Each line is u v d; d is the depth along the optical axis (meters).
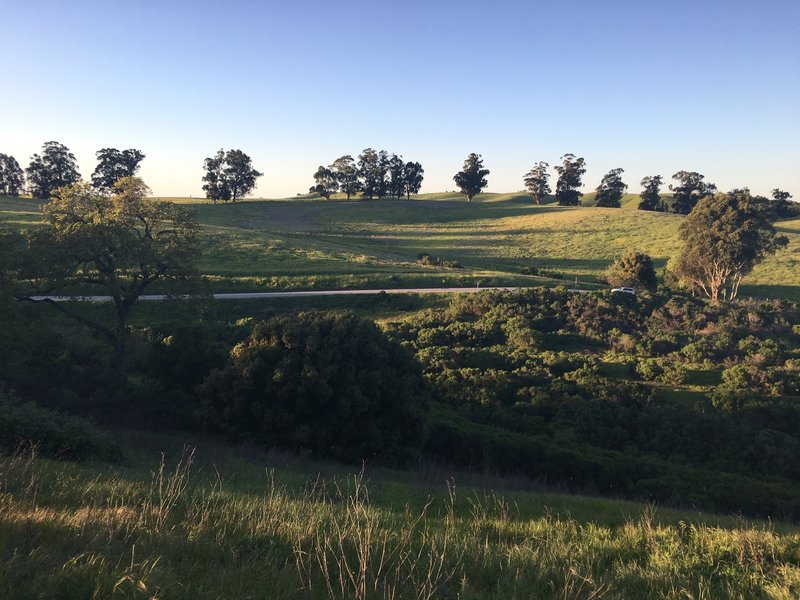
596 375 23.44
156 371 19.91
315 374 15.61
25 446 8.90
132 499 5.86
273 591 3.68
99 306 33.25
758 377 22.27
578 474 15.89
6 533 4.06
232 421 16.56
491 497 9.19
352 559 4.43
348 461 15.63
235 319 35.00
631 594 4.48
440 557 4.67
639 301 35.44
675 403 20.95
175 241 25.52
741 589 4.70
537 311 33.84
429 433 17.59
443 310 36.09
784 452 16.67
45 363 21.41
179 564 4.01
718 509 13.62
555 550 5.39
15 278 23.11
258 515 5.45
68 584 3.36
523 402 21.27
